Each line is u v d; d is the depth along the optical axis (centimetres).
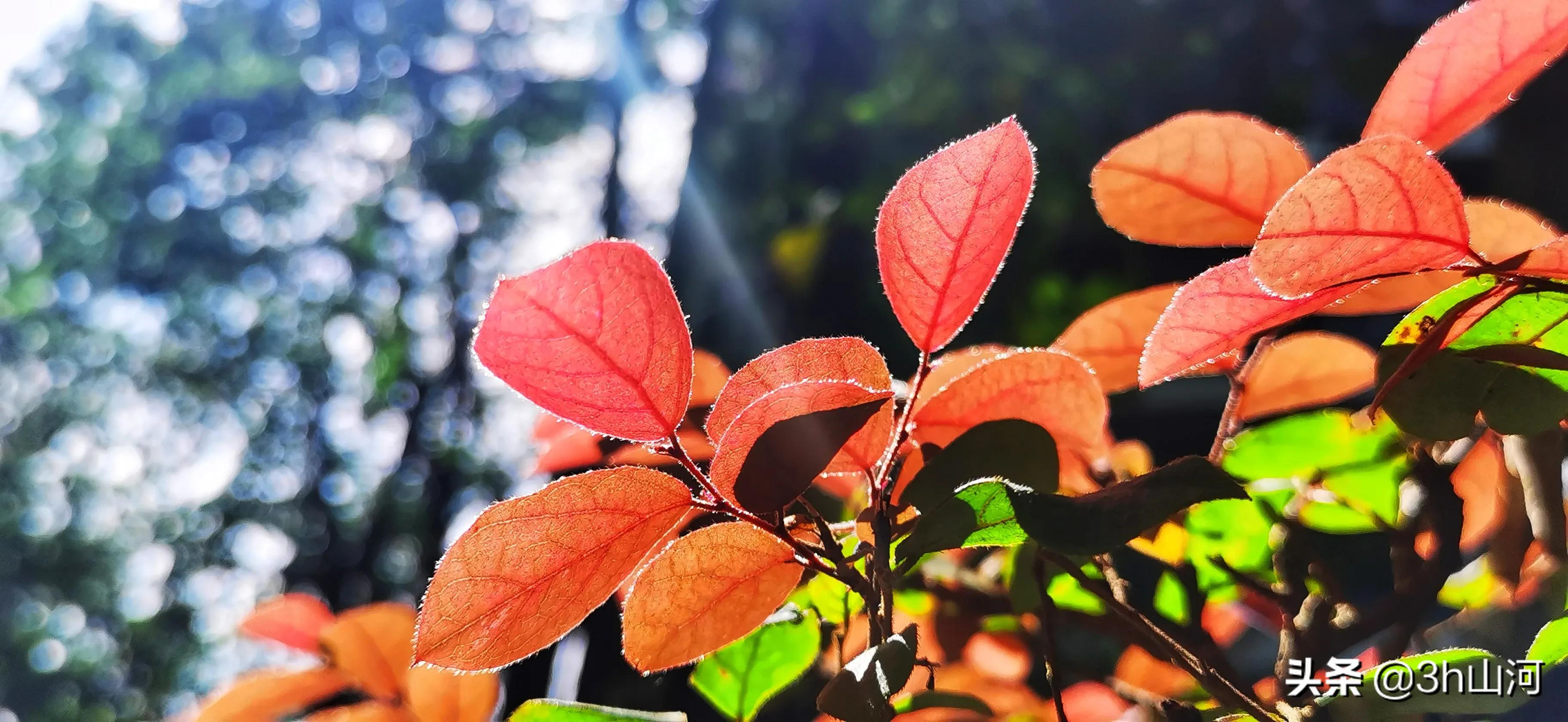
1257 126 20
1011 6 117
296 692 26
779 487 16
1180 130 21
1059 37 115
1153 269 97
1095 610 24
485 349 14
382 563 282
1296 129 106
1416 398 16
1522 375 15
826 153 127
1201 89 111
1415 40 99
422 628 15
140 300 344
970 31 118
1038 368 19
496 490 260
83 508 354
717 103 139
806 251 109
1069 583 24
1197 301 16
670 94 211
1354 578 26
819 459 16
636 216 207
